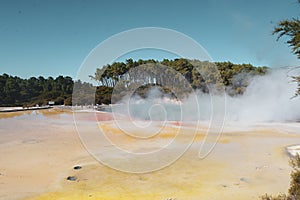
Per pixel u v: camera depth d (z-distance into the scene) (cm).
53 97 4625
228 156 1032
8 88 5791
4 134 1463
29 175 799
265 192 673
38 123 1900
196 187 717
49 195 655
